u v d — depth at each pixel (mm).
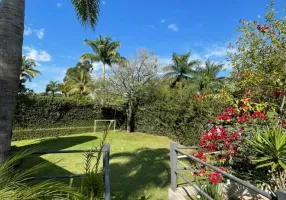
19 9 2068
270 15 4770
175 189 3438
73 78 25719
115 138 11266
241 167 3484
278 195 1376
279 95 4027
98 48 19500
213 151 3609
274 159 2439
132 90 13445
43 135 11609
